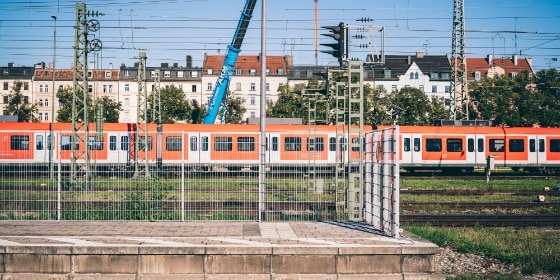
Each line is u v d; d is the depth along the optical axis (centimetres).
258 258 1038
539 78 6044
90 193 1559
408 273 1041
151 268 1033
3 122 3509
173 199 1580
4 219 1434
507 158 3972
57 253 1029
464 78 4275
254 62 9712
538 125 6000
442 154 3922
